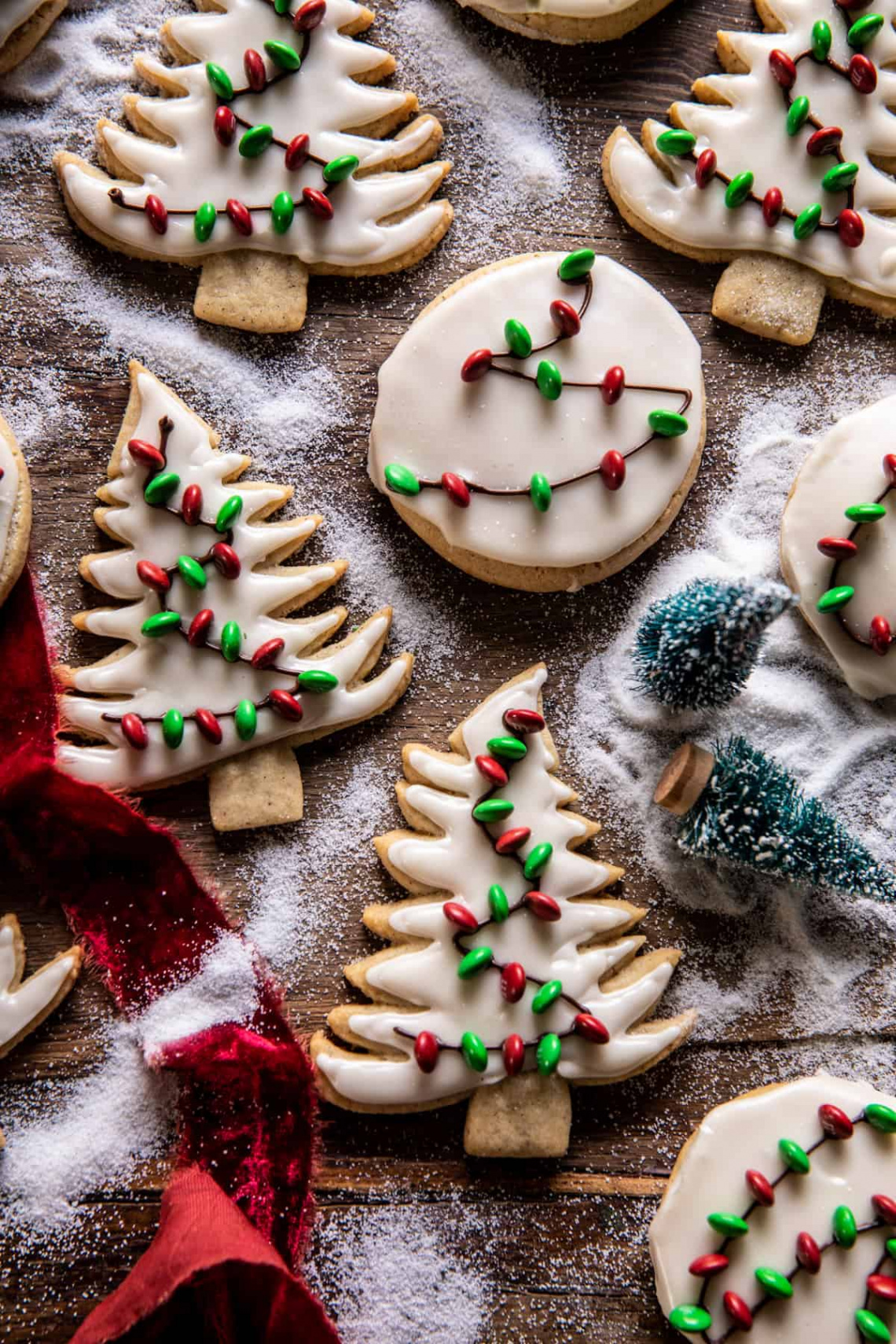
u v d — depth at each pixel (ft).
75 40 2.09
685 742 2.06
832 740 2.08
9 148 2.08
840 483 2.06
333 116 2.06
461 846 2.01
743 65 2.10
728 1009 2.04
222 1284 1.95
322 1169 2.00
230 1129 2.00
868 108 2.08
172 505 2.02
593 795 2.06
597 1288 2.00
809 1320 1.96
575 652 2.07
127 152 2.05
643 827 2.06
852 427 2.07
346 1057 1.99
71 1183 1.98
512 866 2.01
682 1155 2.00
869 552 2.05
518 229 2.11
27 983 1.99
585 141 2.11
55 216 2.08
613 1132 2.02
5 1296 1.97
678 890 2.05
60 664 2.03
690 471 2.07
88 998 2.01
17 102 2.08
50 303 2.07
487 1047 1.99
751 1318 1.95
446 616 2.07
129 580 2.02
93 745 2.02
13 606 2.03
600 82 2.12
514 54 2.12
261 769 2.02
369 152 2.07
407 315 2.09
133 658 2.01
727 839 1.97
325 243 2.06
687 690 1.97
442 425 2.03
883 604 2.05
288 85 2.06
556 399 2.03
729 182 2.08
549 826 2.02
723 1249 1.97
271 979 2.02
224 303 2.06
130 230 2.05
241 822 2.02
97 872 2.02
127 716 2.00
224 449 2.07
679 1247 1.98
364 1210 2.00
